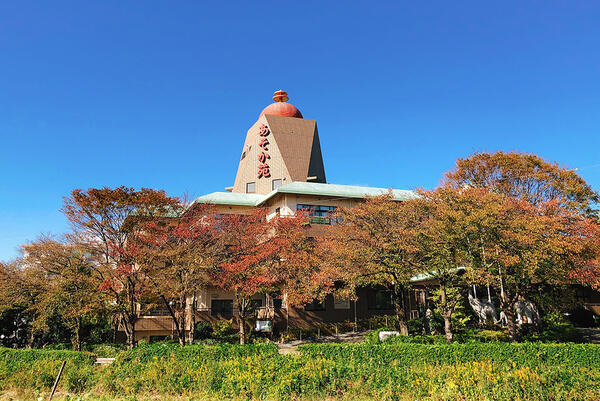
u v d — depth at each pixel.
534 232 17.91
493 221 18.38
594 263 19.75
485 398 11.31
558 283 22.91
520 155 28.27
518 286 21.58
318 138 54.41
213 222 27.70
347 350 16.39
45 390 16.14
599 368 14.48
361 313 37.25
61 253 26.44
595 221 24.81
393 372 13.72
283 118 51.94
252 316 34.28
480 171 28.95
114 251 25.27
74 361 18.02
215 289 34.81
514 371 12.55
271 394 13.30
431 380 12.94
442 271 22.06
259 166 50.06
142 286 24.39
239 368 14.88
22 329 31.59
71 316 26.55
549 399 11.37
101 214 25.20
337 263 24.23
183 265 24.08
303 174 49.31
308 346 16.84
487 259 20.38
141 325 32.47
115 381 15.79
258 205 40.72
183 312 26.72
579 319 32.19
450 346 15.99
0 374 17.61
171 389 14.91
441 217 20.36
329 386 13.35
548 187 26.72
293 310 35.31
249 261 25.47
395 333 26.69
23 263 28.05
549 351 15.25
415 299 37.81
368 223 23.98
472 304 31.73
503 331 26.55
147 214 26.22
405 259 22.64
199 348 16.98
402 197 37.81
